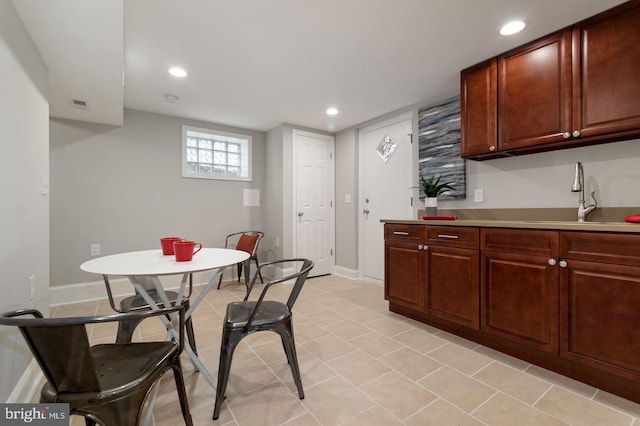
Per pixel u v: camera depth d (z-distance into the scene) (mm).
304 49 2117
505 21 1801
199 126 3740
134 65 2328
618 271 1396
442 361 1810
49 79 2123
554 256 1604
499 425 1271
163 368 1042
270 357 1875
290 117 3629
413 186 3250
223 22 1801
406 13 1728
